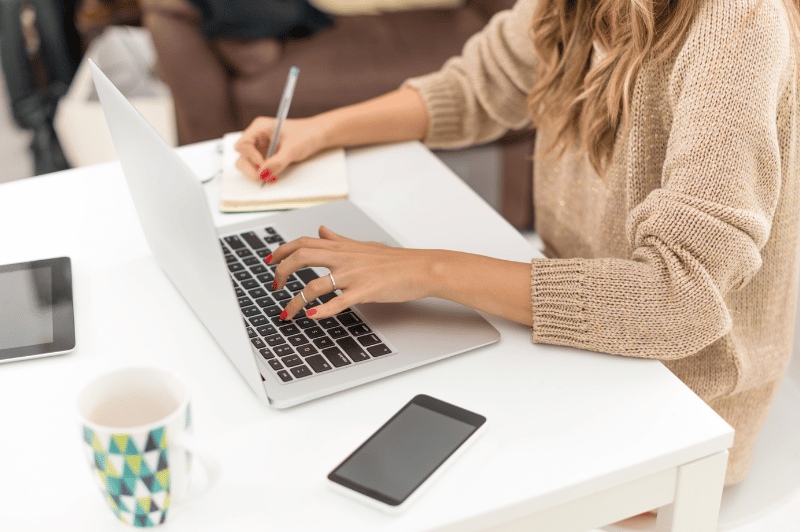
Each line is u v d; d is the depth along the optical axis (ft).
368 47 7.14
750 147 2.49
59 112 8.26
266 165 3.42
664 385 2.34
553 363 2.45
